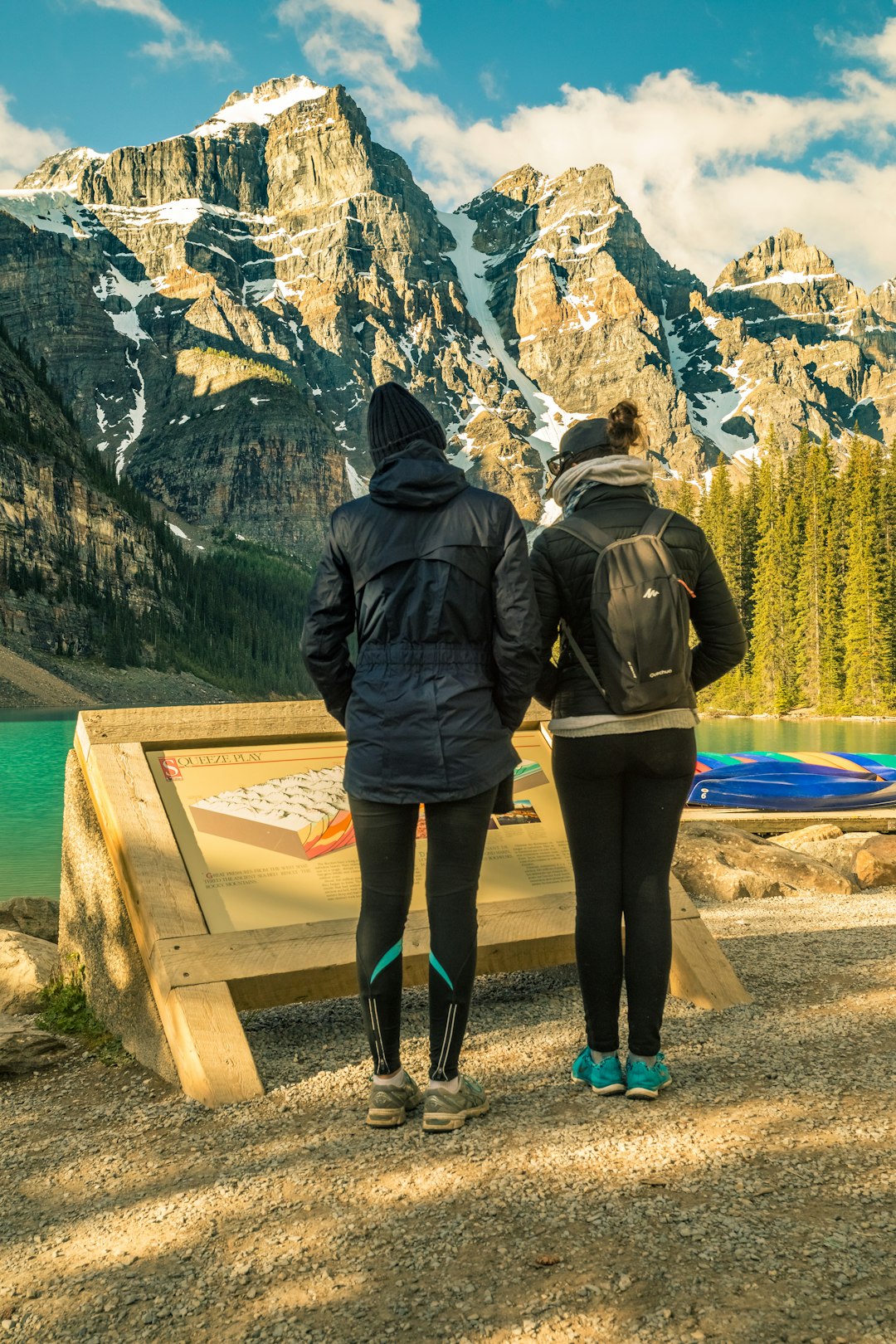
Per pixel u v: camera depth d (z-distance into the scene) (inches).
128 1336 65.4
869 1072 101.0
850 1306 62.1
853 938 169.5
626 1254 69.6
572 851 107.6
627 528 104.5
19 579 5137.8
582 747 104.2
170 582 6284.5
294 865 132.3
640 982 100.7
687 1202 76.2
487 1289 66.6
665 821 104.2
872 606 2484.0
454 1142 90.7
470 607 97.1
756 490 3351.4
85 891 143.5
